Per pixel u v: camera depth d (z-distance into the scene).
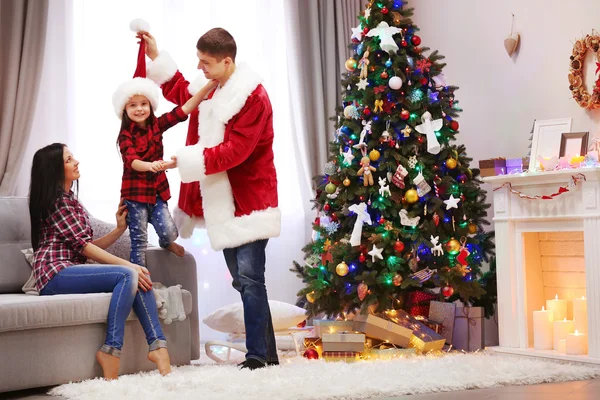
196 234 5.10
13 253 3.77
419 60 4.28
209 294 5.12
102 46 4.89
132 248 3.75
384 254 4.11
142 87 3.67
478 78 5.11
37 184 3.58
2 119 4.43
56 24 4.71
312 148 5.50
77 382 3.26
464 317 4.14
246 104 3.40
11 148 4.43
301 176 5.53
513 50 4.81
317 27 5.53
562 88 4.54
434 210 4.13
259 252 3.47
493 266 4.60
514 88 4.85
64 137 4.71
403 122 4.20
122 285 3.36
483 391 2.98
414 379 3.09
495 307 4.62
